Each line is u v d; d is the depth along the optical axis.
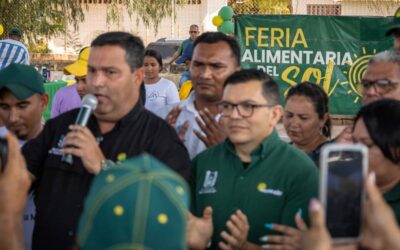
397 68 4.18
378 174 3.05
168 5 22.09
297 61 11.77
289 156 3.47
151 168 1.88
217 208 3.47
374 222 2.28
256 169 3.46
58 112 7.46
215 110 4.31
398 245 2.22
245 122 3.44
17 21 19.88
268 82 3.50
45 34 20.84
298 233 3.12
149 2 21.98
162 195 1.84
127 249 1.80
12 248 2.56
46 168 3.59
